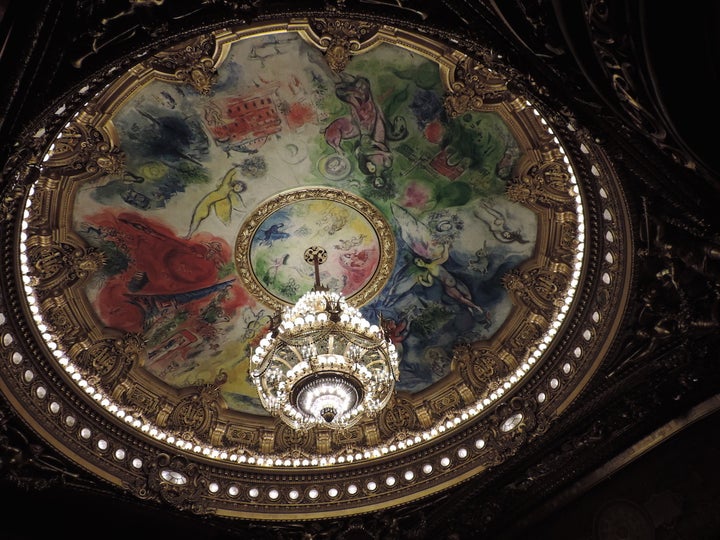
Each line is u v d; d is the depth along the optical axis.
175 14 6.96
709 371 10.17
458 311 13.18
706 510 10.07
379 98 11.04
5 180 7.11
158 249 12.34
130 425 12.37
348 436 13.40
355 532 12.59
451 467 12.68
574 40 6.18
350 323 10.92
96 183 11.34
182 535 12.37
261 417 13.48
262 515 12.61
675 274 9.94
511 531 11.89
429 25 7.30
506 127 11.23
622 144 7.31
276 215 12.41
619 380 10.99
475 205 12.20
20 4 5.70
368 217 12.53
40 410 11.21
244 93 10.84
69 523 11.68
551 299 12.27
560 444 11.53
